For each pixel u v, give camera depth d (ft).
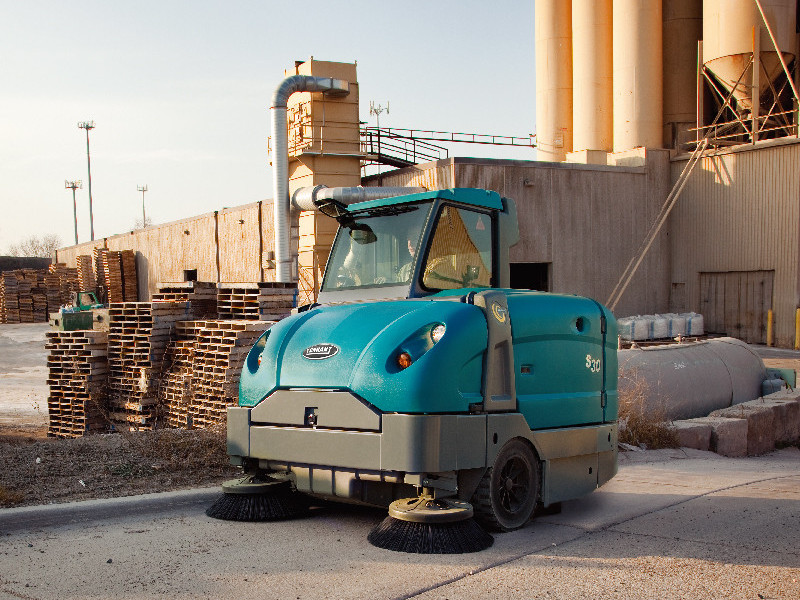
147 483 23.04
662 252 102.94
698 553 17.20
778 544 18.01
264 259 106.32
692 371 43.39
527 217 90.74
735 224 96.53
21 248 459.73
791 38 101.55
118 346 43.27
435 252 20.52
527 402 19.45
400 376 17.07
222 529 19.10
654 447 34.76
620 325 87.51
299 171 91.09
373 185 96.22
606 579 15.29
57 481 22.68
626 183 99.19
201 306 44.83
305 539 18.13
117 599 14.02
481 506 18.28
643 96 113.91
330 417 18.04
